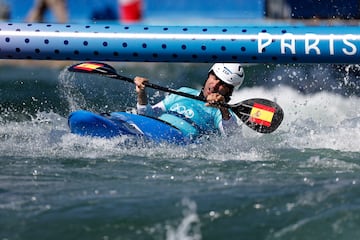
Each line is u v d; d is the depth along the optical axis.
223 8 71.62
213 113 31.52
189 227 17.52
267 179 22.20
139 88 31.73
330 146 27.95
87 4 73.12
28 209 19.00
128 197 20.00
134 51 27.80
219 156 26.30
